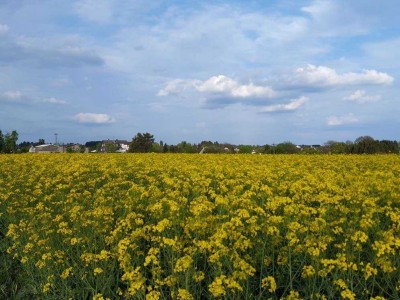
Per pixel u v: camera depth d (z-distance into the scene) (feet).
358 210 31.48
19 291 28.55
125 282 24.93
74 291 25.36
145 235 28.04
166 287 24.38
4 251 34.65
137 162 73.46
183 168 59.67
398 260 23.38
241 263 21.62
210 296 22.16
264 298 23.00
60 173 59.72
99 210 32.60
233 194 38.68
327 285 22.44
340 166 68.13
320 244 23.56
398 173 56.75
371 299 19.70
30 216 36.27
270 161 78.74
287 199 31.53
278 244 27.76
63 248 29.55
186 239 27.91
